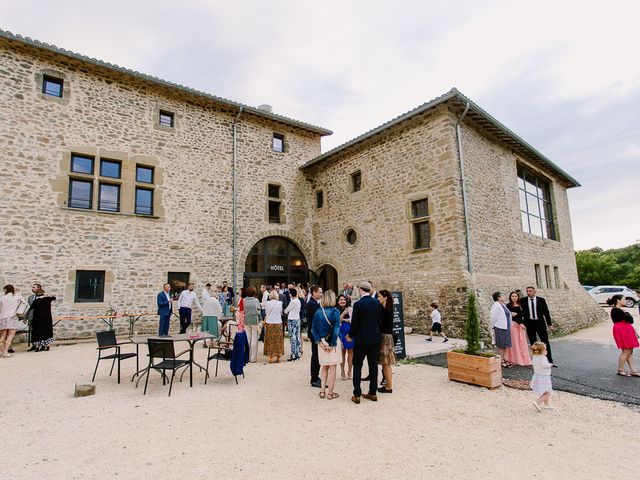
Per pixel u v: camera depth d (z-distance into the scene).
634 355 7.24
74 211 9.47
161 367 4.78
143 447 3.23
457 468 2.87
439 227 9.73
